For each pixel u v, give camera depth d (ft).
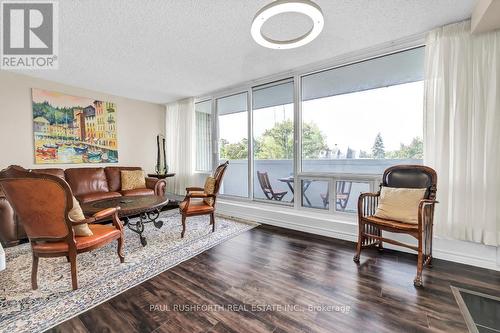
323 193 10.97
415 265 7.16
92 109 13.98
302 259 7.66
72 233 5.77
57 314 5.01
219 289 5.97
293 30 7.73
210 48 8.87
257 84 12.76
